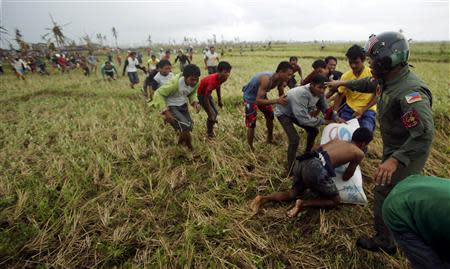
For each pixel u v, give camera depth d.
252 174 3.98
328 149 3.00
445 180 1.51
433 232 1.41
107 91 9.98
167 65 5.74
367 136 3.01
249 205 3.38
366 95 3.96
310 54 28.83
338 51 34.12
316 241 2.83
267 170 4.09
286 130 3.91
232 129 5.57
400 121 2.27
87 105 8.10
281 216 3.14
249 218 3.14
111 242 2.89
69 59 23.33
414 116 2.01
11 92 11.27
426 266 1.50
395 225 1.60
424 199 1.44
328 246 2.78
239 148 4.79
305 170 3.00
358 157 2.94
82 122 6.43
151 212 3.29
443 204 1.36
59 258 2.72
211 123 5.11
